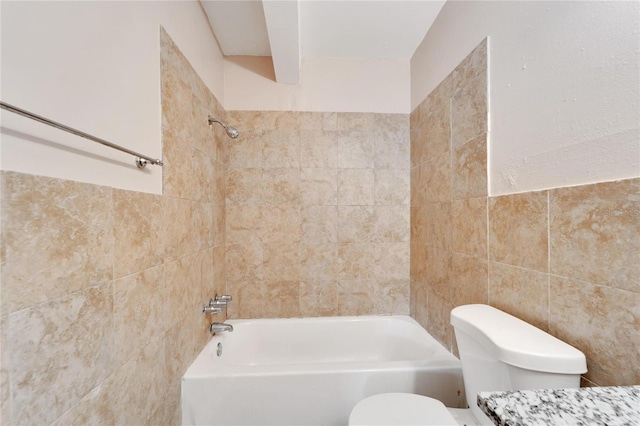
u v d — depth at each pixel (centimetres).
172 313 107
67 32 60
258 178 190
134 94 84
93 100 67
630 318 59
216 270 165
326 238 193
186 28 123
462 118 127
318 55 190
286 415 119
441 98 148
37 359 52
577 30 72
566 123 75
